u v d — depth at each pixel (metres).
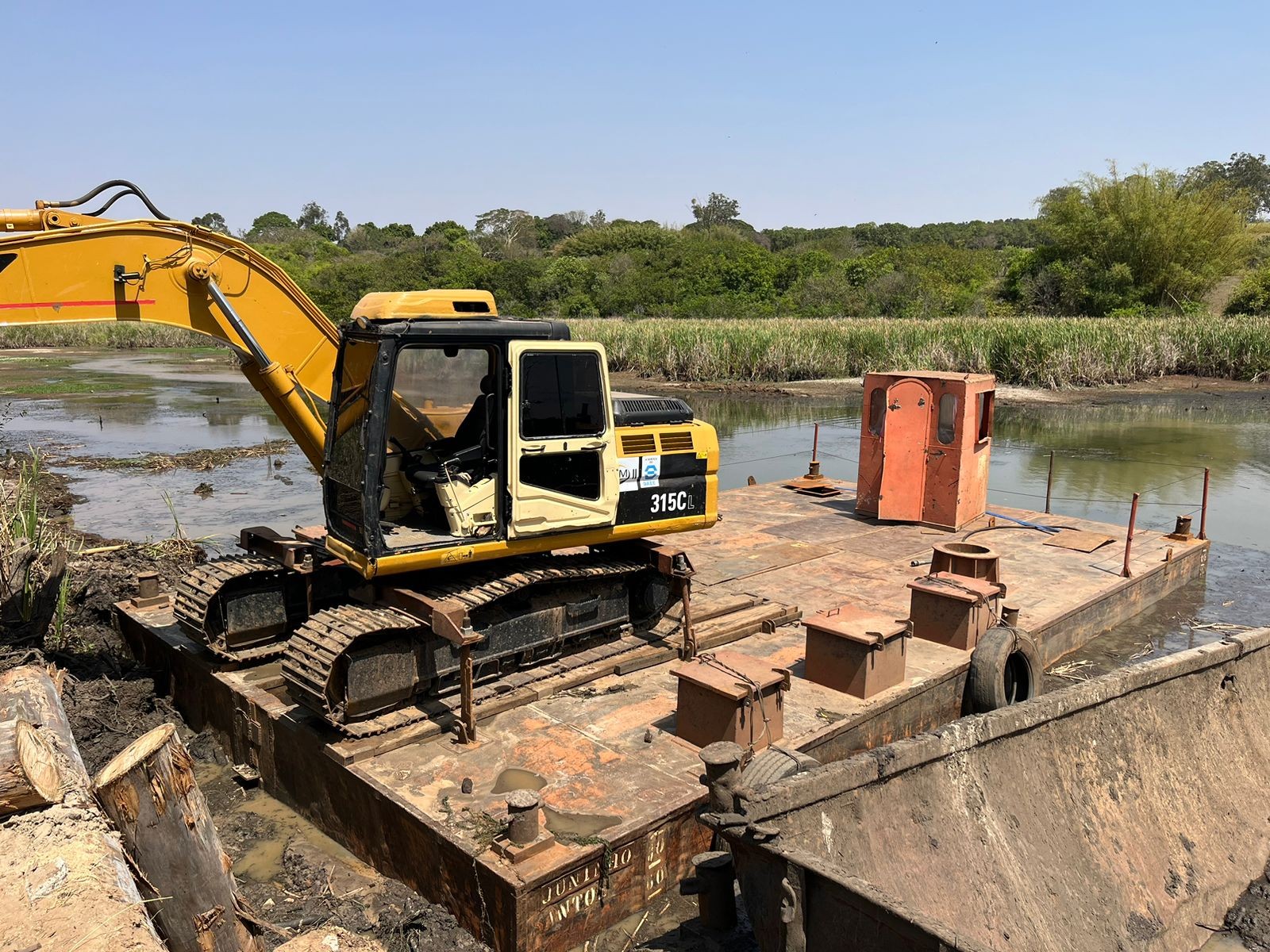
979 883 4.10
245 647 6.36
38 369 37.00
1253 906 4.77
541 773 4.98
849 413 23.73
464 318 5.64
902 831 4.01
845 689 6.09
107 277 5.69
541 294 58.88
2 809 3.69
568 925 4.25
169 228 5.84
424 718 5.46
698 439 6.58
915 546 9.83
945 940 2.85
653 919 4.54
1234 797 5.32
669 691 6.06
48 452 18.31
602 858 4.34
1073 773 4.76
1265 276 39.72
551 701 5.88
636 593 6.85
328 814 5.23
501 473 5.54
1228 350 29.53
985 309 45.75
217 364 39.41
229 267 6.05
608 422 5.91
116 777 3.53
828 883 3.26
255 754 5.82
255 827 5.39
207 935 3.73
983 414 10.80
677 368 31.16
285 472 16.42
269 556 6.44
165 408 25.36
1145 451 18.00
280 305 6.27
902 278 51.19
